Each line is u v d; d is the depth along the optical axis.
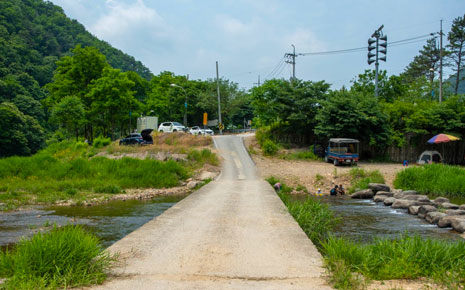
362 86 48.94
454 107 31.97
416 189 19.77
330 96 34.03
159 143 36.09
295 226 8.47
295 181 22.70
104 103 46.56
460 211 12.68
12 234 10.59
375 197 17.45
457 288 4.57
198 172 25.62
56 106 45.62
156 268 5.25
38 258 4.80
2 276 4.89
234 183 20.47
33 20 132.62
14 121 56.22
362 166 28.69
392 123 33.47
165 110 60.38
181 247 6.44
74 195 18.56
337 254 5.64
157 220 9.13
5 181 21.58
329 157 29.92
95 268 5.01
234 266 5.38
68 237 5.29
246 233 7.67
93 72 51.78
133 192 20.27
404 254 5.70
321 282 4.73
